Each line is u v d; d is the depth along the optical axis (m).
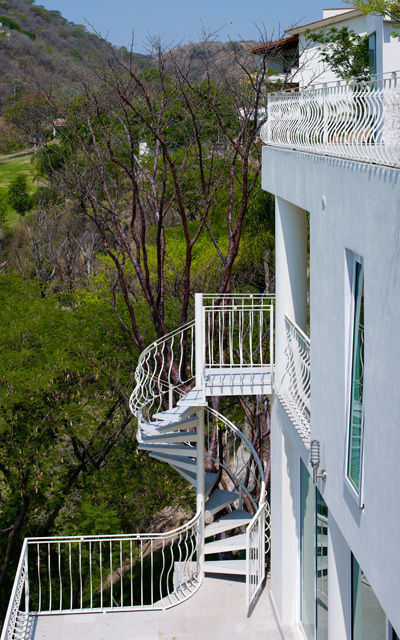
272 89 20.38
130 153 15.80
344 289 6.43
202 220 14.76
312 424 7.73
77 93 18.95
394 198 4.95
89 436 17.47
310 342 7.79
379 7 13.48
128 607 10.77
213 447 15.27
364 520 5.72
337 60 20.33
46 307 17.41
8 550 16.31
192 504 17.67
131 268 21.05
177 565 11.95
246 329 17.75
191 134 19.97
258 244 22.00
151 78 18.02
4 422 15.72
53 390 16.25
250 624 10.39
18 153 52.59
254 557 11.50
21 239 36.53
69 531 16.41
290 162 8.84
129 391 17.27
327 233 7.01
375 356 5.34
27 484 16.34
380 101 5.92
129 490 17.11
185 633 10.19
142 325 17.28
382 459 5.17
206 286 21.78
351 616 7.30
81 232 29.47
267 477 16.03
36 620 10.45
